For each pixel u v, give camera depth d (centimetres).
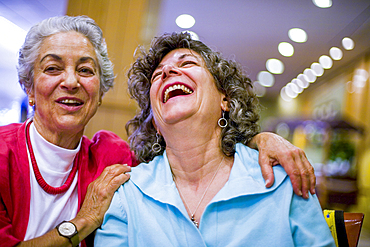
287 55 541
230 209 94
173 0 377
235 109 113
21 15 286
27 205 107
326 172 445
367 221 378
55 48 111
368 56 499
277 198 93
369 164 416
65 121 111
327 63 579
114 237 100
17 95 275
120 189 107
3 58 281
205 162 108
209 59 115
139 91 133
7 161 106
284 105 885
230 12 404
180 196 107
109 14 243
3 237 94
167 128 106
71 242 99
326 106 643
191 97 104
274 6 388
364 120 484
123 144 139
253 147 114
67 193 118
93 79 118
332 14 405
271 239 88
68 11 240
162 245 92
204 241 91
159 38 125
